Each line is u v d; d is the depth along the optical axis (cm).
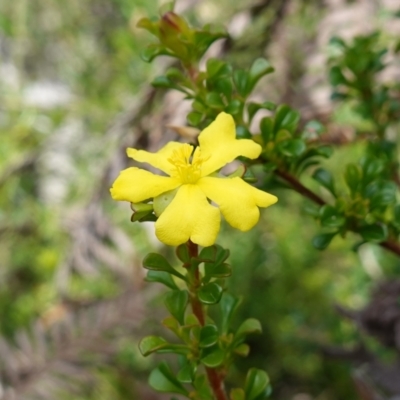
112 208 22
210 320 8
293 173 10
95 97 25
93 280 24
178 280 20
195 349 7
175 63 17
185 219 7
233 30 19
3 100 25
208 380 8
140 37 23
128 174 7
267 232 27
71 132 25
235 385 27
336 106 17
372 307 15
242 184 7
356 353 16
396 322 15
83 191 24
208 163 8
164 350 7
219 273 7
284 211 27
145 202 7
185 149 7
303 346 20
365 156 10
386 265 23
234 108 9
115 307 19
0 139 25
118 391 21
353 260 25
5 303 26
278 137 10
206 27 10
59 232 24
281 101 18
